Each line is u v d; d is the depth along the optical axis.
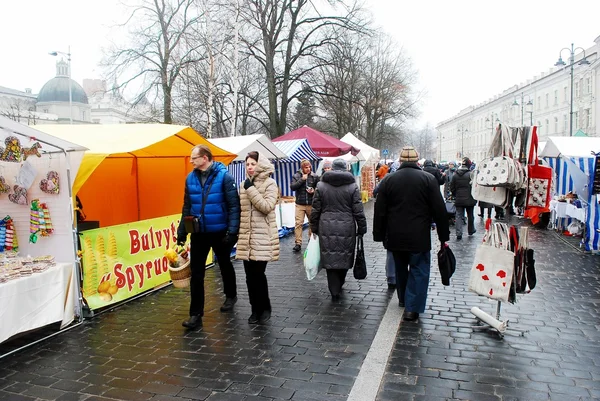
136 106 21.84
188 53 19.22
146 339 4.74
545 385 3.62
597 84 45.09
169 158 8.52
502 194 4.92
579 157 10.55
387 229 5.27
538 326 4.95
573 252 9.34
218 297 6.23
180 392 3.60
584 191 9.87
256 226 5.08
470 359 4.12
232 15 17.84
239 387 3.66
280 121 24.52
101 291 5.65
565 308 5.58
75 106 76.44
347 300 6.02
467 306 5.70
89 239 5.50
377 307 5.70
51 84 76.06
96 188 8.03
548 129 58.84
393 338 4.59
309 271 6.18
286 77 24.31
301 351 4.35
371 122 41.41
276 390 3.60
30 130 4.81
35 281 4.68
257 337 4.73
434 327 4.95
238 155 9.48
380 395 3.49
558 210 11.95
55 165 5.27
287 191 13.70
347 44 23.42
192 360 4.19
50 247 5.37
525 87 65.56
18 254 5.51
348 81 30.81
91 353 4.40
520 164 4.83
